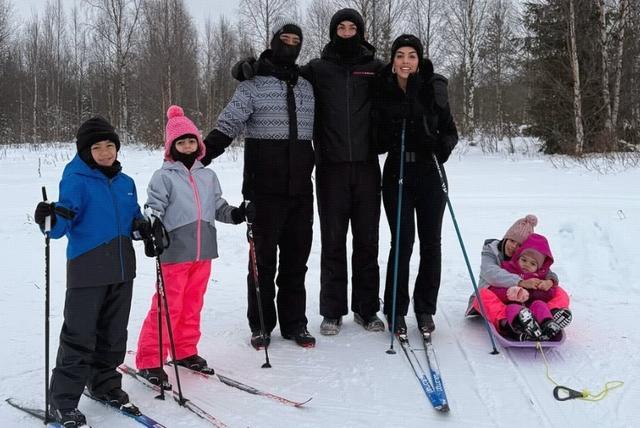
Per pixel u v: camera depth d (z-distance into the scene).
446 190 3.76
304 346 3.71
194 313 3.29
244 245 6.30
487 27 25.62
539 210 7.42
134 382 3.17
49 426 2.66
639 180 10.73
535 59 18.64
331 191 3.82
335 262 3.92
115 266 2.77
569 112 17.69
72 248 2.71
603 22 17.17
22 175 13.52
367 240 3.92
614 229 5.93
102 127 2.73
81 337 2.70
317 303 4.62
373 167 3.88
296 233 3.75
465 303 4.52
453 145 3.77
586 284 4.82
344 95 3.74
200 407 2.89
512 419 2.76
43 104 38.03
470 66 25.14
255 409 2.88
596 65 17.86
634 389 3.04
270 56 3.71
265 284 3.75
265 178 3.61
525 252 3.80
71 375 2.67
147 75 30.80
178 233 3.14
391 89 3.69
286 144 3.60
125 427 2.68
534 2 18.41
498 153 19.02
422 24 27.98
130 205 2.90
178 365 3.38
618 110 18.03
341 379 3.23
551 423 2.71
